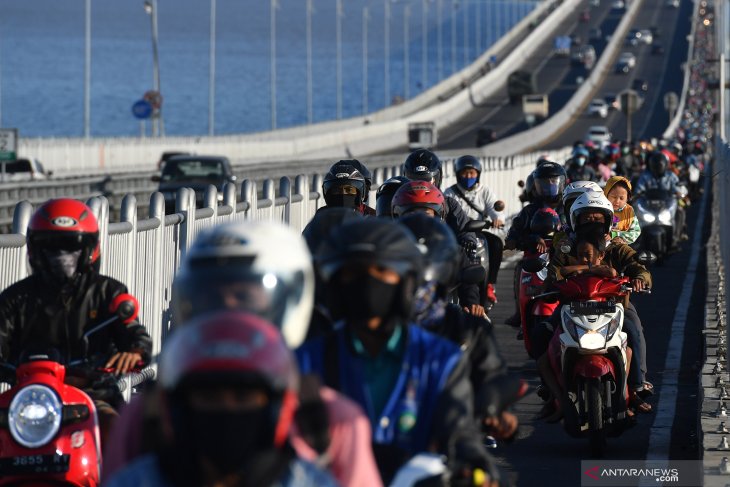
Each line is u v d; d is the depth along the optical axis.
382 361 12.07
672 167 88.62
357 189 29.16
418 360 12.06
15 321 17.28
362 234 11.90
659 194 65.12
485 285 29.09
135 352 17.00
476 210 40.00
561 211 33.69
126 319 17.36
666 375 34.06
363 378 12.04
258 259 9.92
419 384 12.02
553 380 24.77
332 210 20.05
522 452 24.77
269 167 144.75
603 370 24.00
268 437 8.77
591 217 25.42
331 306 12.07
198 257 9.98
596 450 24.23
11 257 21.19
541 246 31.27
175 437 8.75
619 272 25.88
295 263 10.11
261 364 8.65
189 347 8.70
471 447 11.48
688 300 51.03
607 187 34.84
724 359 32.28
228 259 9.92
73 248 16.98
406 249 11.92
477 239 30.88
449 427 11.77
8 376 16.97
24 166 132.50
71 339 17.34
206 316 9.01
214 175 95.38
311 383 9.84
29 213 21.95
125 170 175.88
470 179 40.25
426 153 32.91
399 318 12.03
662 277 60.22
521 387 13.11
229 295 9.87
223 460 8.70
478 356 13.67
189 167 95.62
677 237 71.00
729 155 35.66
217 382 8.60
